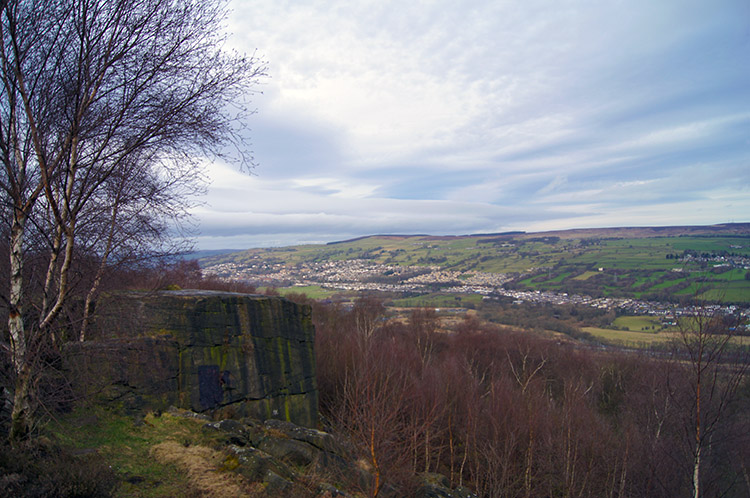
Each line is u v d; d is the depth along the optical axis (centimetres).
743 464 2322
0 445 723
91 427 1012
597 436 2941
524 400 3145
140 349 1156
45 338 746
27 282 802
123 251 902
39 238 797
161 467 911
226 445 1063
